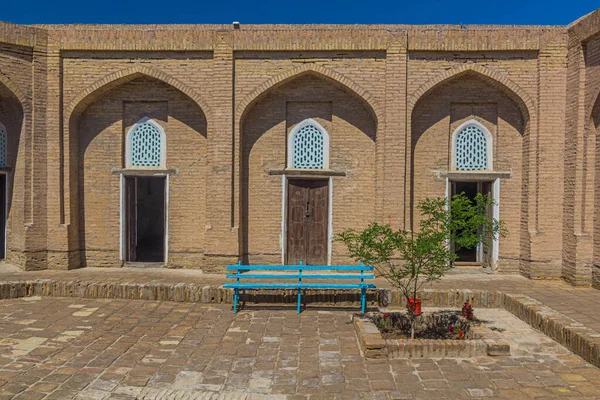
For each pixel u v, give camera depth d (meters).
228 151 8.38
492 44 8.16
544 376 4.43
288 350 5.19
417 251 5.43
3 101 8.80
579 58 7.75
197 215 8.96
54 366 4.62
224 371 4.58
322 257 8.93
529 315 6.12
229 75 8.34
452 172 8.62
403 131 8.23
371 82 8.34
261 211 8.84
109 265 9.05
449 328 5.77
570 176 7.95
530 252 8.20
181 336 5.64
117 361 4.79
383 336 5.71
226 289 7.19
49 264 8.67
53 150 8.60
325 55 8.35
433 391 4.12
